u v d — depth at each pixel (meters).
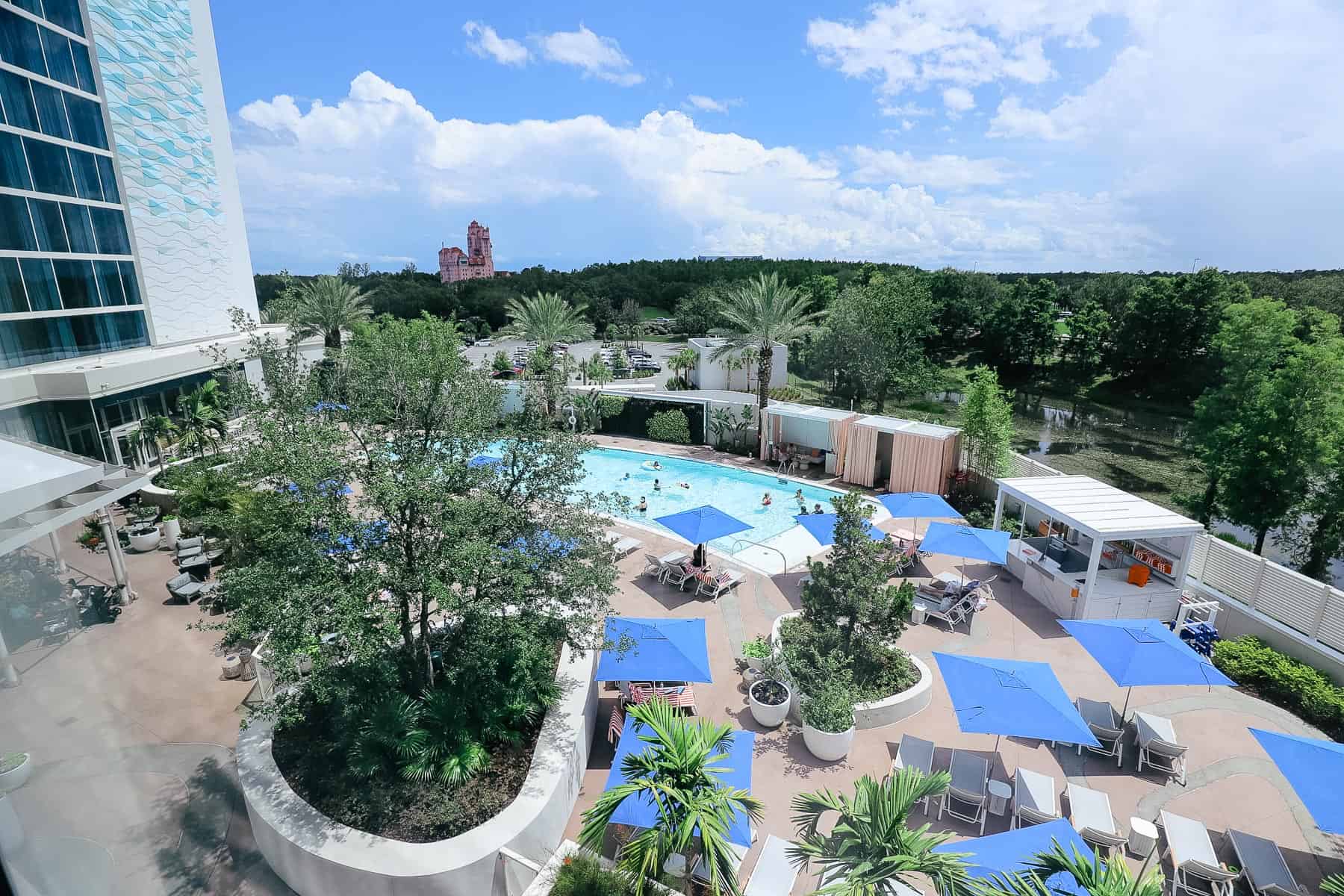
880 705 12.46
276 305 33.19
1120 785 11.07
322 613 9.01
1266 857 9.12
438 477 9.75
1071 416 49.44
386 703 10.11
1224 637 15.76
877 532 19.48
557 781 9.95
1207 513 26.39
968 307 60.91
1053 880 7.39
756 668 13.84
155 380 26.97
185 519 19.19
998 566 19.34
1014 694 10.45
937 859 6.95
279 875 9.07
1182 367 49.59
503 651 10.62
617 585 18.33
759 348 32.31
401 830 9.09
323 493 9.67
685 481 28.56
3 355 21.36
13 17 21.17
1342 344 23.38
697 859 8.91
